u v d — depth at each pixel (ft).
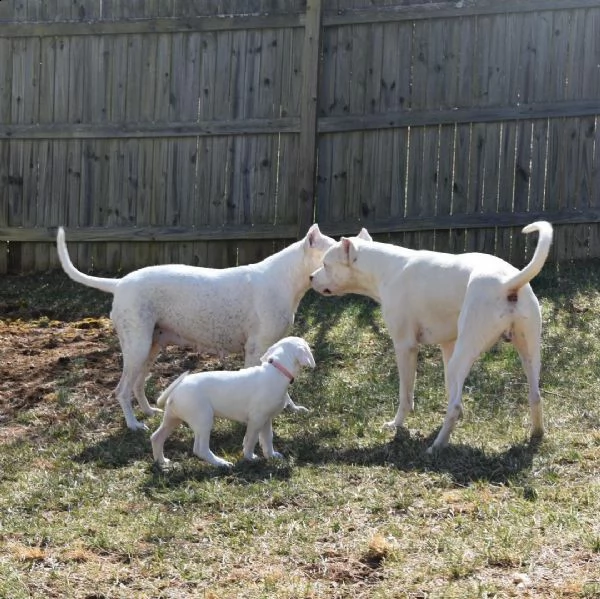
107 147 35.60
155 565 17.60
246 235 34.86
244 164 34.88
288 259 24.97
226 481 21.66
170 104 35.14
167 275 24.44
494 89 33.53
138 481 21.84
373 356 27.91
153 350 24.97
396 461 22.34
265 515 19.74
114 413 25.26
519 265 33.60
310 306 31.37
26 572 17.39
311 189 34.37
